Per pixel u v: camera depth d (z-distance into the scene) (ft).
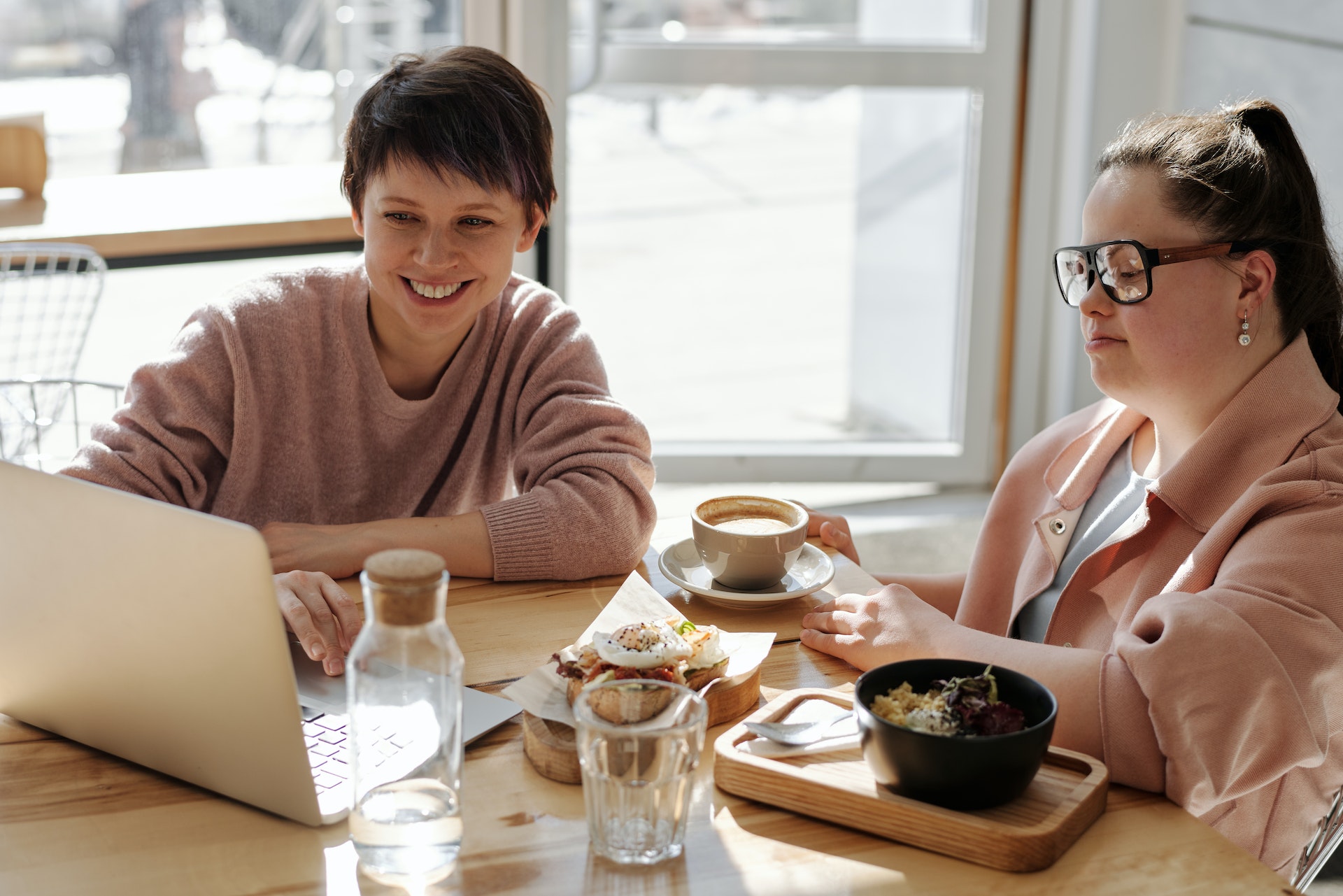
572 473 4.24
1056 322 10.39
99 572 2.64
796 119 10.84
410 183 4.03
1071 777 2.80
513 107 4.13
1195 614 2.96
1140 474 4.14
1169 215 3.60
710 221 11.69
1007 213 10.23
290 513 4.71
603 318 11.43
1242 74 8.81
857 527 10.59
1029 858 2.52
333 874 2.50
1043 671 3.06
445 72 4.07
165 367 4.32
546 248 9.91
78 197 8.84
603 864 2.54
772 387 12.00
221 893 2.44
